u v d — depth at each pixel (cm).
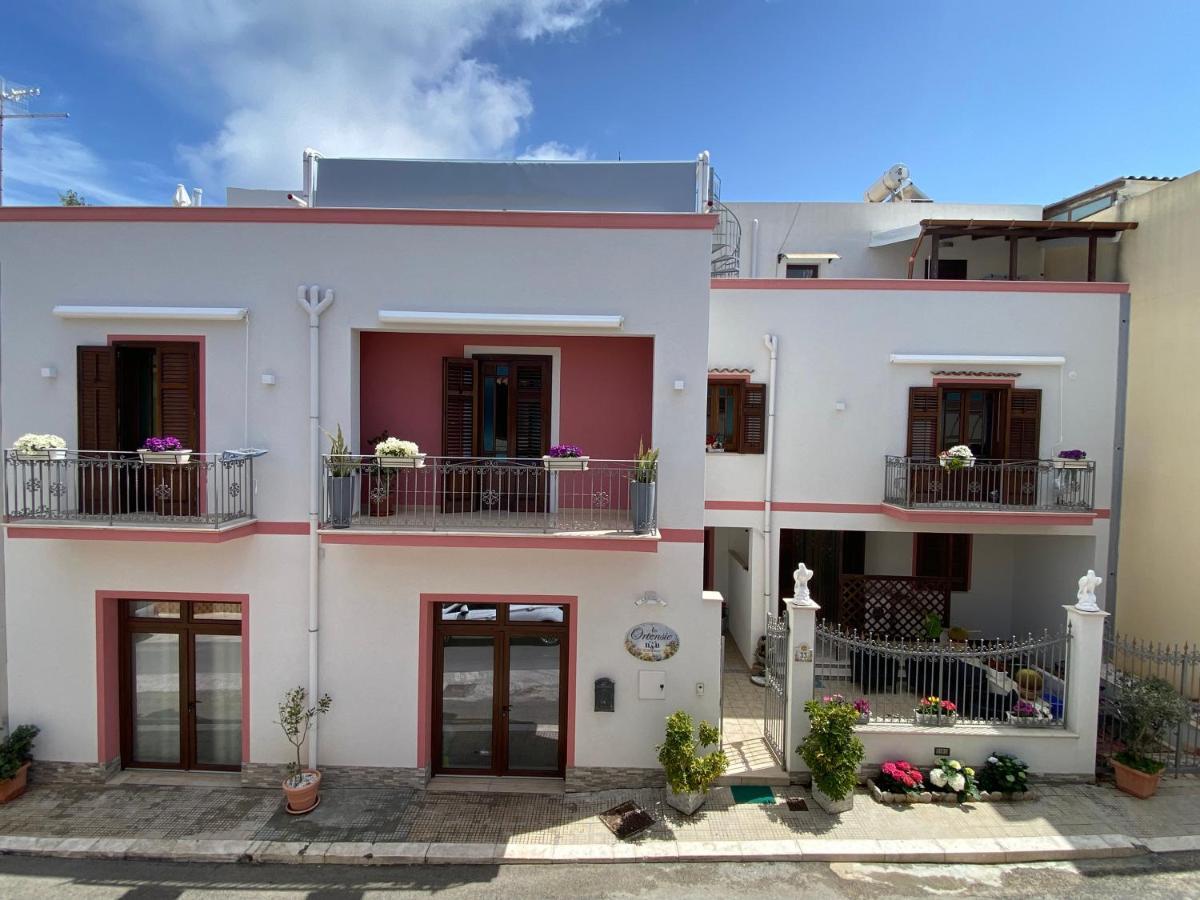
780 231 1504
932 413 1040
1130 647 890
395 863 643
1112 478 1047
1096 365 1043
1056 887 604
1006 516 994
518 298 752
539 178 846
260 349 753
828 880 616
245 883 614
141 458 709
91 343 755
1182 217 977
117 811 715
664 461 755
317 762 765
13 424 761
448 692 790
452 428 820
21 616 768
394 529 720
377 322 753
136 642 797
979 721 780
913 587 1172
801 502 1059
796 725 763
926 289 1041
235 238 750
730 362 1059
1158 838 662
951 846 648
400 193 848
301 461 759
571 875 625
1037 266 1380
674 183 838
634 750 764
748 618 1110
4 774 723
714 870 631
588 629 761
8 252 753
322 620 760
